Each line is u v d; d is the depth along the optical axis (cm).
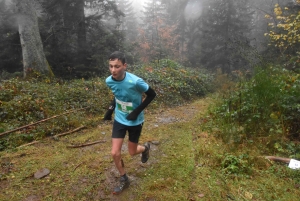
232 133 441
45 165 379
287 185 310
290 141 414
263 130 446
